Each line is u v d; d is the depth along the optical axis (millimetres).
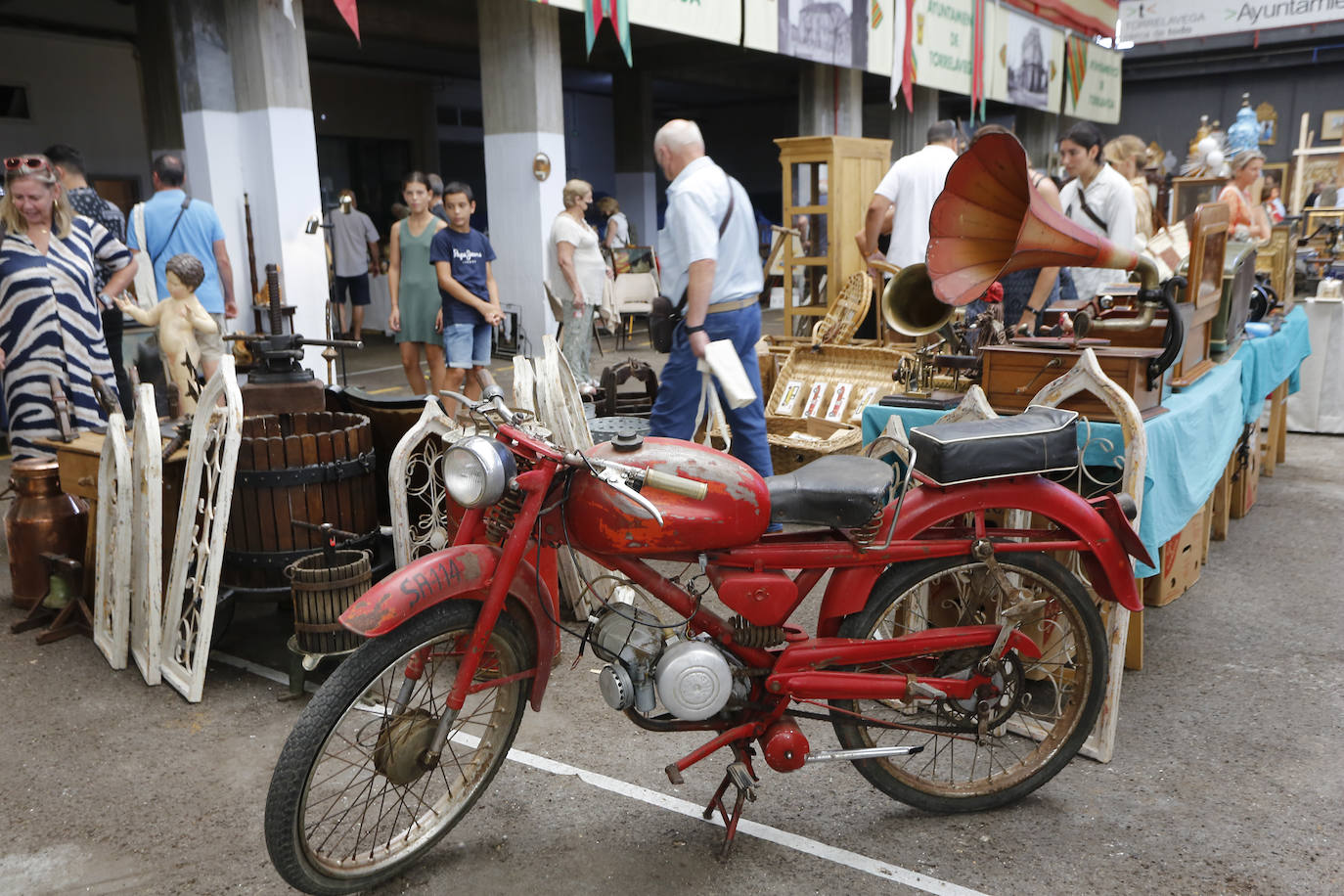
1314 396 7059
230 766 2844
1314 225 11977
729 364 3465
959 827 2547
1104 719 2832
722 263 4051
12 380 4551
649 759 2873
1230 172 7656
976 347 3779
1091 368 2846
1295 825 2535
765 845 2471
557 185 9938
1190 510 3324
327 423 3885
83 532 3926
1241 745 2936
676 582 2350
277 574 3502
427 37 13789
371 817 2604
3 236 4539
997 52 16500
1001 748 2961
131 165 13250
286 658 3570
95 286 4789
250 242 7441
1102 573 2588
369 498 3666
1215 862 2385
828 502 2270
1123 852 2430
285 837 2100
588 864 2400
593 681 3359
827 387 5387
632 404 5559
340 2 6730
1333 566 4469
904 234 5715
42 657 3574
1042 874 2350
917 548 2430
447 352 6273
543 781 2760
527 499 2180
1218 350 4203
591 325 8023
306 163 8164
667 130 3996
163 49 9930
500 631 2367
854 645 2436
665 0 9406
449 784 2678
